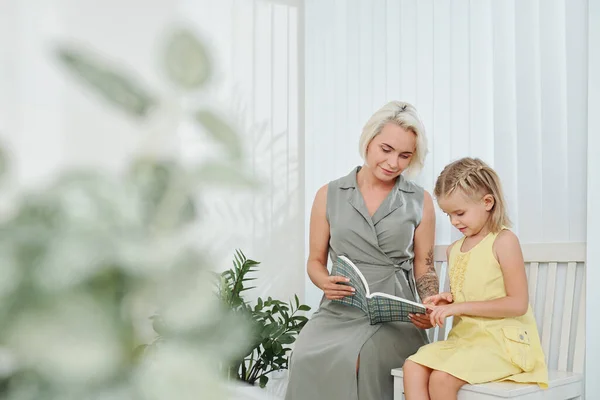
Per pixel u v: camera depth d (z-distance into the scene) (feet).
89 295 0.84
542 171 6.14
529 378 5.07
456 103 7.04
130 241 0.87
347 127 8.55
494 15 6.59
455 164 5.78
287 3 9.30
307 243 9.26
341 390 5.83
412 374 5.17
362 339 5.91
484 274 5.45
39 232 0.85
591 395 5.49
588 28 5.72
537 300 6.13
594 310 5.56
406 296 6.44
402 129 6.45
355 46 8.44
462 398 4.96
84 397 0.83
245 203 8.82
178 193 1.00
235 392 1.78
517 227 6.35
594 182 5.60
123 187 0.93
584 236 5.84
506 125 6.47
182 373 0.87
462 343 5.33
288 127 9.25
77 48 0.90
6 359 0.85
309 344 6.18
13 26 6.04
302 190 9.33
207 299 0.93
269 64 9.11
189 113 0.94
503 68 6.51
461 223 5.66
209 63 0.94
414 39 7.59
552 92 6.07
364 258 6.49
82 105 5.77
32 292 0.81
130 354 0.88
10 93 5.93
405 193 6.70
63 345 0.79
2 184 0.99
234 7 8.87
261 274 8.95
